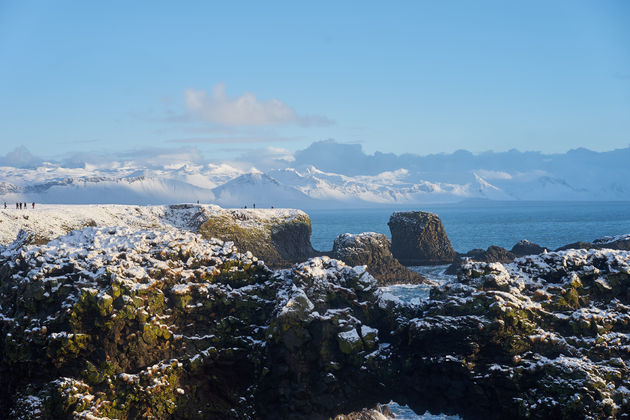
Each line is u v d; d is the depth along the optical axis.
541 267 60.06
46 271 57.31
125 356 55.38
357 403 58.47
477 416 54.91
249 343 59.56
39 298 55.97
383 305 60.59
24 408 54.09
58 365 54.50
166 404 54.50
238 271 62.25
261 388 57.66
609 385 51.53
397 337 59.03
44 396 54.09
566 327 55.69
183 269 60.19
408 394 57.94
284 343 55.69
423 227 190.75
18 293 57.88
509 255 178.12
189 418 56.06
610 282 58.16
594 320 55.06
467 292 57.22
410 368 57.34
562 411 50.50
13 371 56.44
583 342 54.31
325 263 62.31
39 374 55.38
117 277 55.69
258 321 61.19
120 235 64.06
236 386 59.59
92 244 62.12
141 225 159.75
